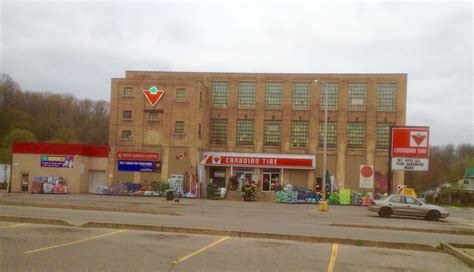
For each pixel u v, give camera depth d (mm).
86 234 14430
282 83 54219
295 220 24391
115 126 51656
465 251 13180
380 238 16766
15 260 10219
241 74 54844
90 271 9430
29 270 9344
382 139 52219
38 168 49438
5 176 58125
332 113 53062
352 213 33156
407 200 30438
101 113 114438
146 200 40031
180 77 55562
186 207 32250
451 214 40344
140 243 13086
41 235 13852
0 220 17156
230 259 11297
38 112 100188
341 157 52312
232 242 14008
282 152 53438
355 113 52719
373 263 11578
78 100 112000
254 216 26234
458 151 136875
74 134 99500
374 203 30750
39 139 94562
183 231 15836
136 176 50938
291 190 46125
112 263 10266
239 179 52844
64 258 10602
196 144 50750
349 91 53125
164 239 14023
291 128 53750
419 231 20828
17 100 95625
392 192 51312
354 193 46375
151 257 11133
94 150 52188
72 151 49375
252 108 54469
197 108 50906
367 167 51875
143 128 51438
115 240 13438
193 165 50375
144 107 51562
